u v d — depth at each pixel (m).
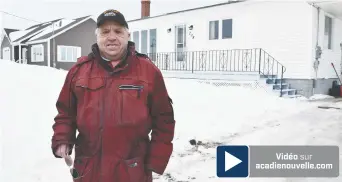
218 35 14.39
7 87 6.36
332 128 6.07
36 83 7.11
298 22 12.13
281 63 12.58
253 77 11.71
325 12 12.89
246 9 13.39
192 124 6.14
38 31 27.77
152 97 2.00
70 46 24.78
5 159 3.72
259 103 8.67
